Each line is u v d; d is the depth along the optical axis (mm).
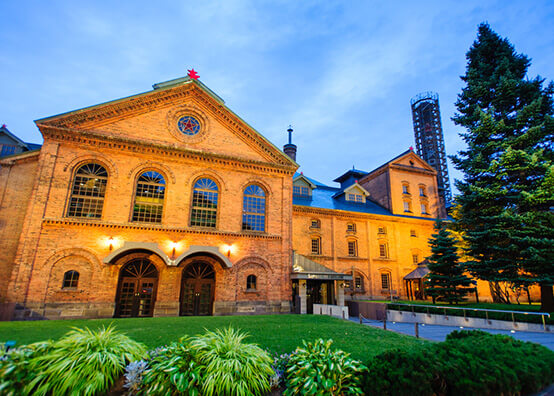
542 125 19672
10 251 16672
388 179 36094
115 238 17531
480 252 20344
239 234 20328
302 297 21078
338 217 31219
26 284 15367
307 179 32719
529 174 19484
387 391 5797
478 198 20516
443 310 18891
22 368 5488
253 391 6238
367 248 31594
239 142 21953
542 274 17406
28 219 16078
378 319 22234
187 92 21188
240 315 18188
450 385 6000
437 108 73625
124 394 6008
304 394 5945
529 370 6242
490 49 24766
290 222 22078
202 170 20516
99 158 18234
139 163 19047
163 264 18172
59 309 15727
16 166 17844
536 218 18406
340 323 14891
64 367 5711
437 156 69688
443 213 38875
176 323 13148
